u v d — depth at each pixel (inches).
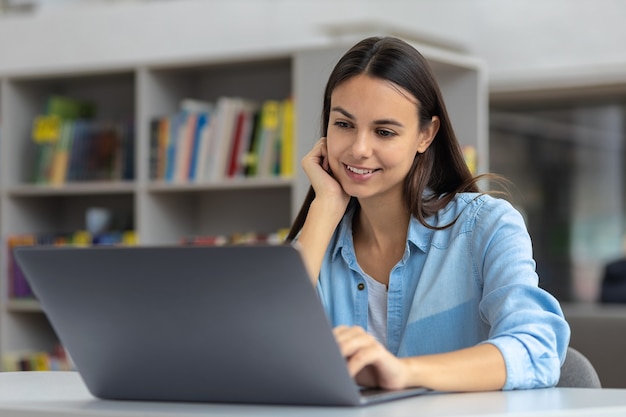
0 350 208.8
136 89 215.5
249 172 188.2
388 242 86.2
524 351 68.4
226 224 204.8
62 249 58.6
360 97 77.2
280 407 57.9
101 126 207.8
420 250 84.0
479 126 179.2
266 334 55.9
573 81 228.8
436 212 84.3
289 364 56.4
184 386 60.3
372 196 83.9
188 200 206.4
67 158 210.5
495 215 80.5
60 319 61.7
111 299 58.9
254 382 58.1
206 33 233.6
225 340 57.2
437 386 63.4
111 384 62.7
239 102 190.2
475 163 177.2
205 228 207.2
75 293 59.9
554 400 60.6
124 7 240.4
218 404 60.1
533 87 232.2
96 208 218.7
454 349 80.9
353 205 89.2
